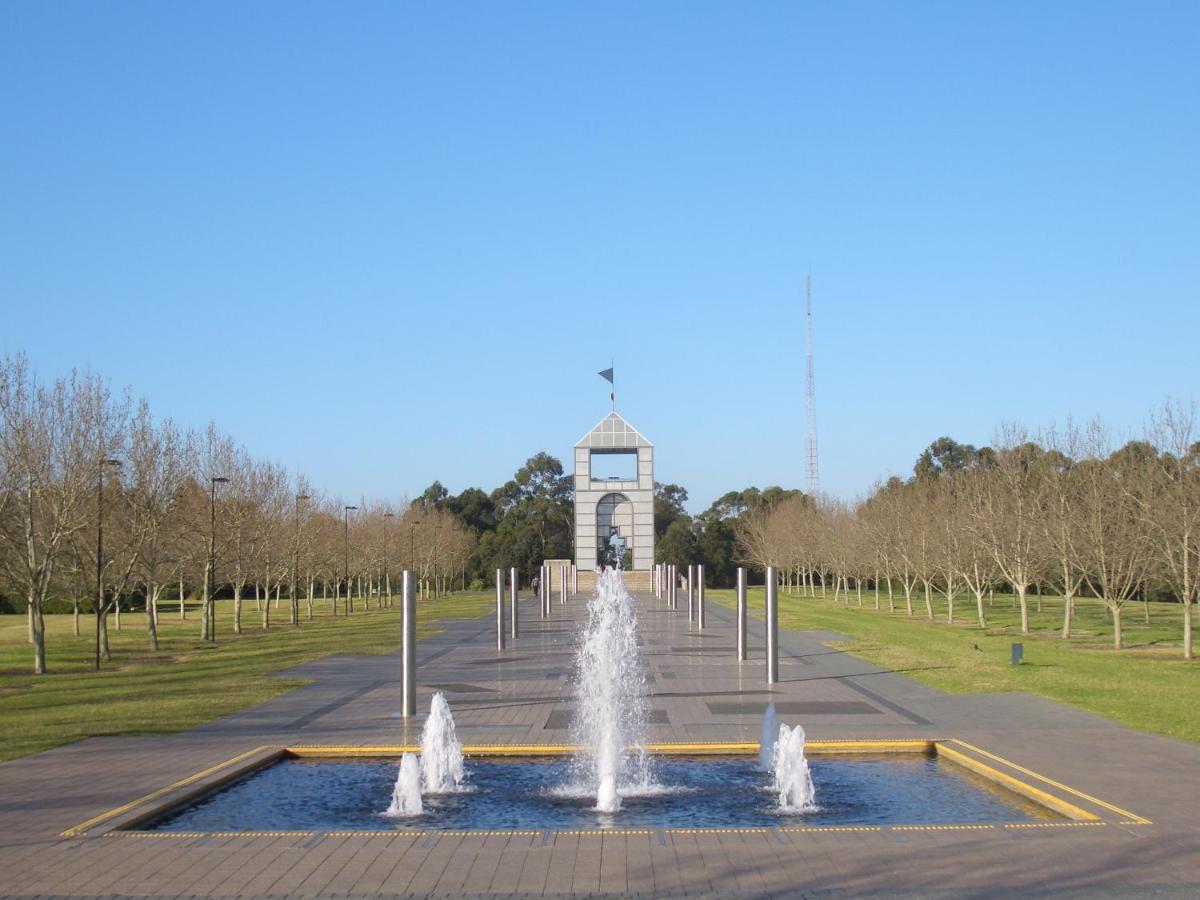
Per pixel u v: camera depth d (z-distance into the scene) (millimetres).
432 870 9891
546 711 20453
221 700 22297
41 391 32719
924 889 9141
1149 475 34938
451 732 15930
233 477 49781
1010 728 17562
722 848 10586
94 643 41781
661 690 23531
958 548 49531
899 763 15336
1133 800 12250
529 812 12648
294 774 14953
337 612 70438
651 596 73938
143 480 37406
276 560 51781
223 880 9586
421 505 129125
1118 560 34688
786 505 98125
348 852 10531
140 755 15703
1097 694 21906
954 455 105625
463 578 113625
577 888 9320
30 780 13875
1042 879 9367
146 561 37125
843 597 85500
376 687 24594
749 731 17719
